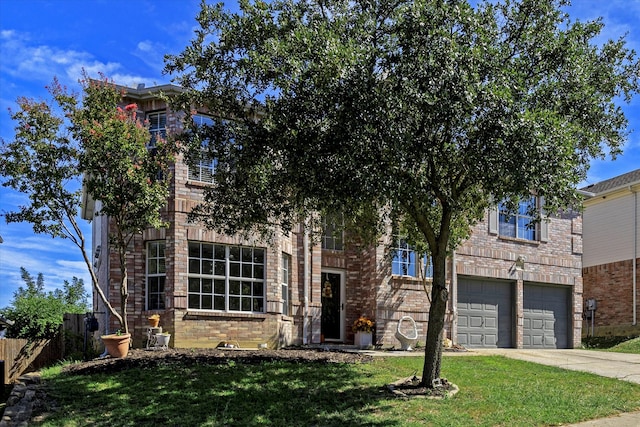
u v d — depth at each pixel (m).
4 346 14.02
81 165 11.55
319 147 8.18
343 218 12.38
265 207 10.40
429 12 8.14
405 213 12.12
